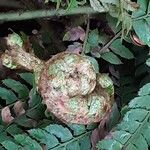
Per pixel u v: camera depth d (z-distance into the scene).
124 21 0.56
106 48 0.61
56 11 0.59
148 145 0.57
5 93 0.60
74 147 0.58
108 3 0.56
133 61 0.64
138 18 0.57
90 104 0.54
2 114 0.60
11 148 0.56
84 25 0.64
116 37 0.60
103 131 0.58
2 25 0.68
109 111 0.57
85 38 0.60
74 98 0.53
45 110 0.60
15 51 0.55
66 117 0.55
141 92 0.56
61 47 0.65
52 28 0.66
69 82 0.53
